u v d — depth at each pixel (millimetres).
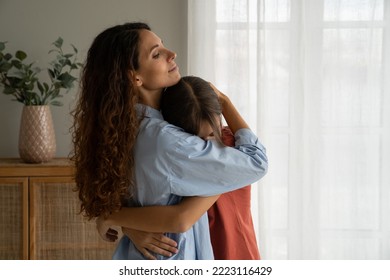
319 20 3672
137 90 1669
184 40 3801
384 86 3715
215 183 1587
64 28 3789
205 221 1702
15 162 3488
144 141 1590
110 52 1614
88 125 1659
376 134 3756
